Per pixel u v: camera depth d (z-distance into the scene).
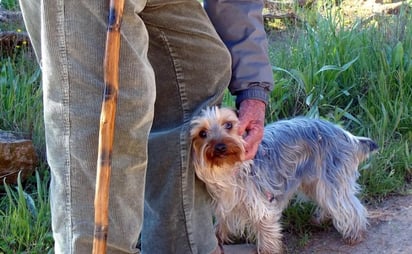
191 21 1.42
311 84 2.41
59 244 1.24
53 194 1.23
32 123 2.15
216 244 1.60
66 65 1.17
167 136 1.49
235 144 1.54
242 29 1.54
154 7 1.37
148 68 1.21
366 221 1.84
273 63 2.59
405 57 2.53
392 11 3.39
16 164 1.95
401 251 1.76
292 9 3.50
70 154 1.19
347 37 2.66
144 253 1.57
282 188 1.78
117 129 1.19
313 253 1.79
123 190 1.22
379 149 2.11
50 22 1.17
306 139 1.83
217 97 1.51
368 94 2.40
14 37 2.68
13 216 1.71
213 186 1.60
